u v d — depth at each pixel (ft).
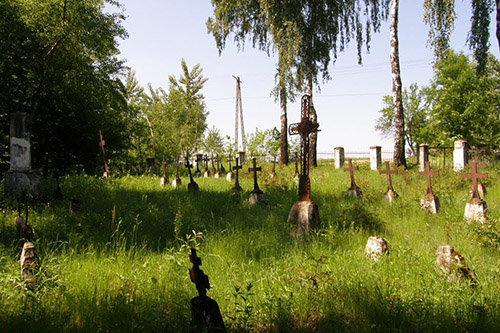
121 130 70.44
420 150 65.57
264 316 12.01
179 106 150.61
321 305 12.38
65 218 24.40
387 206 32.14
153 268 16.05
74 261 16.55
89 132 59.72
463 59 111.24
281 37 71.56
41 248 18.26
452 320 11.34
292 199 36.94
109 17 50.47
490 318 11.42
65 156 59.93
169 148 97.91
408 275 15.20
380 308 12.00
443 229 23.76
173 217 26.12
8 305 11.92
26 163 32.17
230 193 39.60
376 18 72.84
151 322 10.75
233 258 18.48
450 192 36.63
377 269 15.84
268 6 70.79
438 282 14.21
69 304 12.44
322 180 51.06
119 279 14.57
